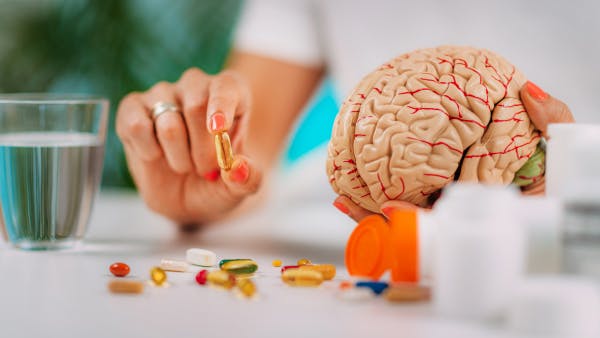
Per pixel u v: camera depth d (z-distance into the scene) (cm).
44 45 163
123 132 96
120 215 112
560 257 65
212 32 161
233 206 99
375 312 64
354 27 136
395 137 74
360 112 76
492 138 74
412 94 75
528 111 75
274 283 72
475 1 127
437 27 131
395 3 133
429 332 60
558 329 59
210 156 91
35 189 84
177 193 99
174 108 91
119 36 162
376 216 73
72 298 68
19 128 83
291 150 169
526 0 125
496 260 61
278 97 134
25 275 75
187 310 65
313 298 68
